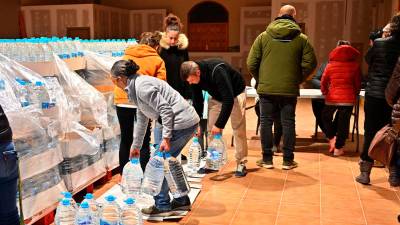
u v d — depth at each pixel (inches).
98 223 96.8
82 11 405.7
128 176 131.6
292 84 153.2
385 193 137.9
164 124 106.5
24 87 110.9
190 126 112.6
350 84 175.3
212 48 461.4
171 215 118.7
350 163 172.4
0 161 75.7
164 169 115.5
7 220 79.3
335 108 180.4
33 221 106.3
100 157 141.7
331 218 119.2
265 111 160.2
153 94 106.0
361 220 117.8
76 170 126.9
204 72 134.6
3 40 135.7
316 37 327.3
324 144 204.8
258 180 151.3
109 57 156.2
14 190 79.9
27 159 104.3
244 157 156.3
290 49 150.9
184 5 459.5
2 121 77.0
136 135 120.6
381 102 135.0
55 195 115.0
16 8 413.7
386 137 111.0
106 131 146.3
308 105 315.3
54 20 413.4
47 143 112.2
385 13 302.2
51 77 127.0
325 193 138.3
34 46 128.6
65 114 124.0
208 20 458.3
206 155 173.3
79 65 147.3
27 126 104.4
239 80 143.6
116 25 442.6
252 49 159.8
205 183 148.3
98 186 143.7
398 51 130.0
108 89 153.0
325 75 179.0
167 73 153.6
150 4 464.8
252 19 426.3
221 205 128.6
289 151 162.2
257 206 127.9
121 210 106.5
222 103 135.7
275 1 329.4
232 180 151.3
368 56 138.5
